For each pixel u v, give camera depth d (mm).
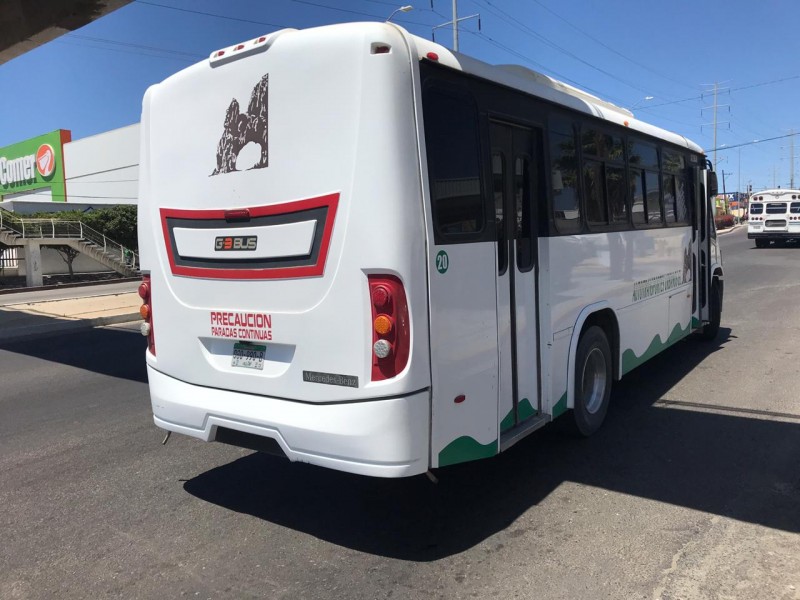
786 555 3445
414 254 3258
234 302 3828
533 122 4383
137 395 7430
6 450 5586
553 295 4605
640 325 6352
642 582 3223
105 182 46969
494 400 3918
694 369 7688
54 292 23828
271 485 4641
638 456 4969
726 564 3371
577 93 5578
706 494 4246
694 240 8109
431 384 3375
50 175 52969
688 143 7730
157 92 4223
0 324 13828
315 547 3703
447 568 3422
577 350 5043
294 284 3527
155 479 4816
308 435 3486
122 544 3812
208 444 5590
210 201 3896
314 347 3480
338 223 3340
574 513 4020
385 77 3207
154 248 4285
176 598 3230
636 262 6172
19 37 12883
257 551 3678
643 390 6867
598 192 5391
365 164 3244
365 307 3291
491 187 3879
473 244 3682
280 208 3553
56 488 4691
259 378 3742
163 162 4188
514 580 3281
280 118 3535
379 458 3295
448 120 3545
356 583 3305
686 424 5699
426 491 4430
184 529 3986
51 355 10398
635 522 3877
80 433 6008
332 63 3338
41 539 3902
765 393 6551
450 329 3504
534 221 4473
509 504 4180
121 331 12914
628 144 6000
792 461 4766
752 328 10258
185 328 4113
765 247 30203
